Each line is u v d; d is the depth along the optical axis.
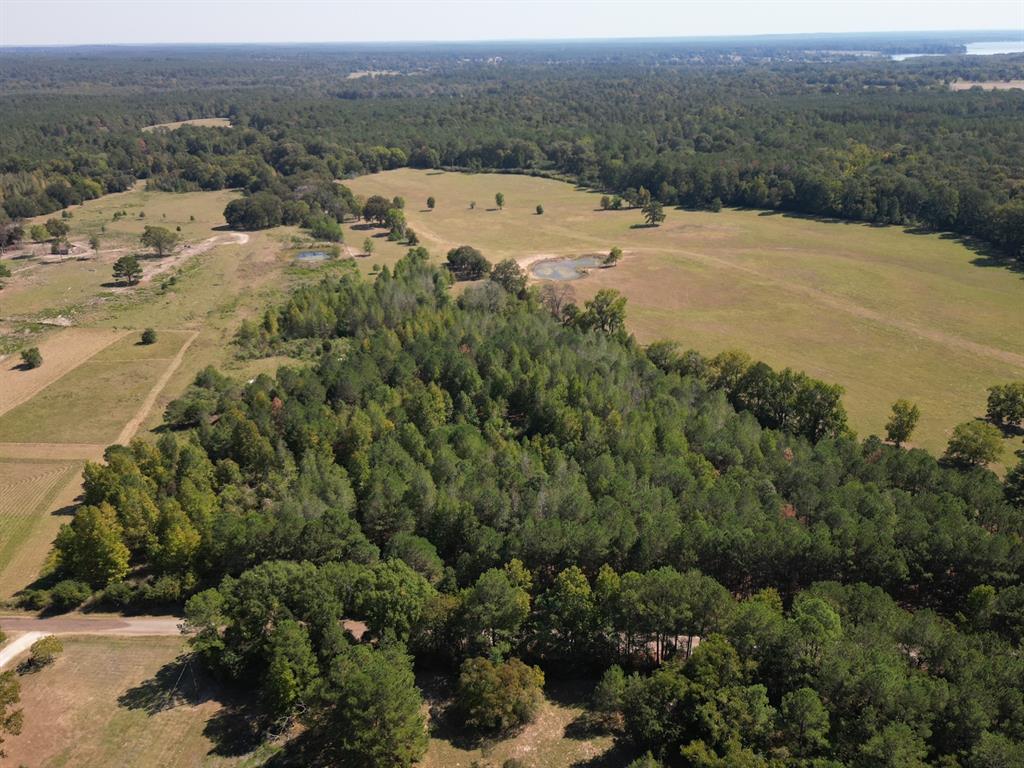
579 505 94.25
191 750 69.56
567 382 129.25
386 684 65.69
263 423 117.19
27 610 88.44
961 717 61.28
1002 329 181.00
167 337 176.38
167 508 93.75
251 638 76.06
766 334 183.00
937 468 105.00
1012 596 76.69
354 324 173.88
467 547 92.44
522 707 71.69
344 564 84.19
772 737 63.41
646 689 69.12
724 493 95.19
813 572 87.12
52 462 123.44
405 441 112.81
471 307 179.12
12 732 68.44
